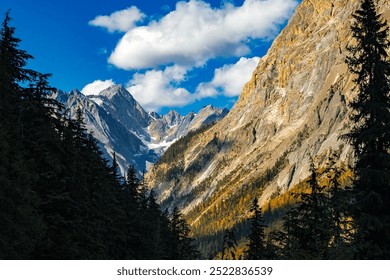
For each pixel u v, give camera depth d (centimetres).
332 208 2005
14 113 2244
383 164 1739
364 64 1811
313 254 1894
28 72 2445
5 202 1823
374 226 1669
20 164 1916
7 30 2436
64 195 2353
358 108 1841
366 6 1816
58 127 2494
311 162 2348
